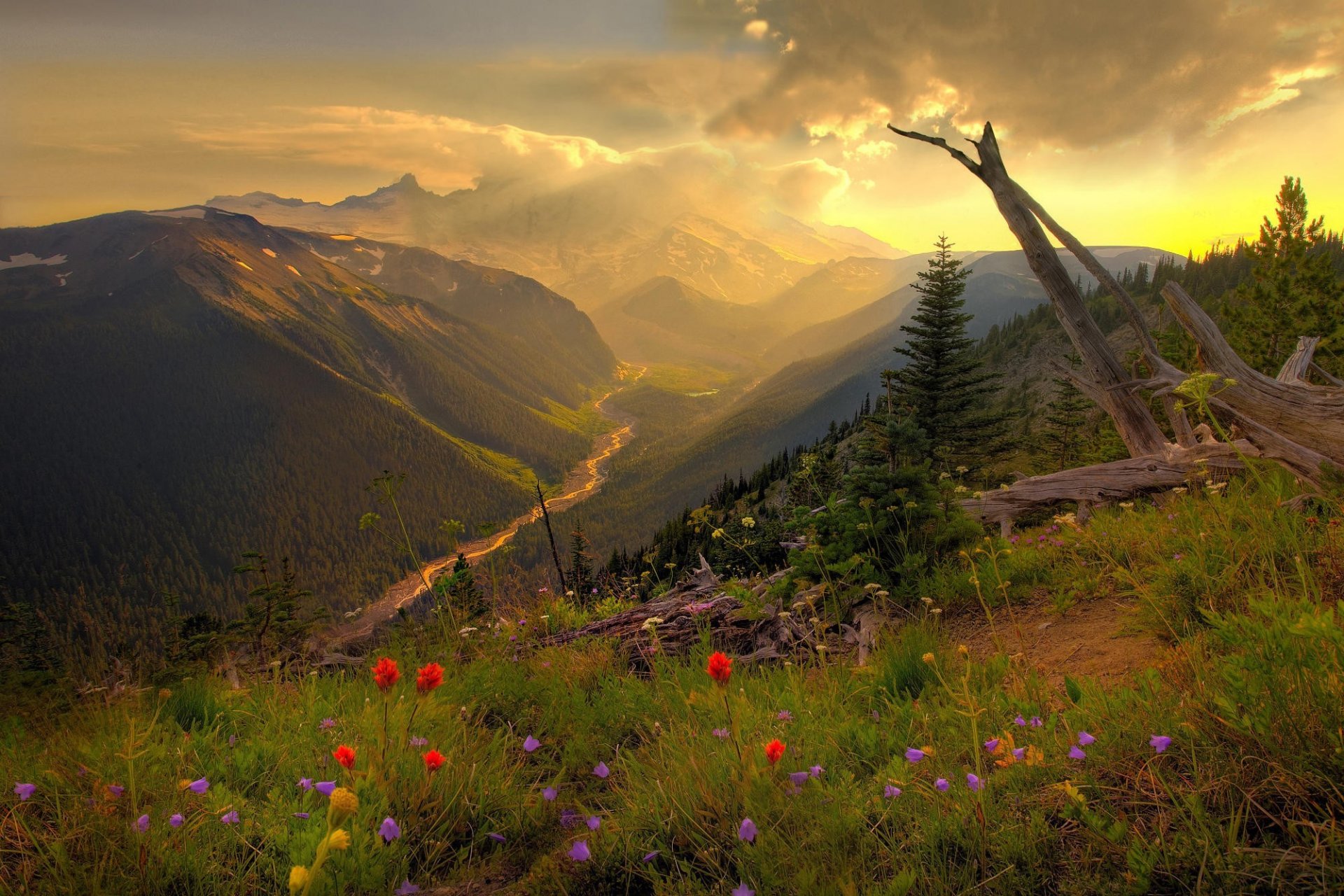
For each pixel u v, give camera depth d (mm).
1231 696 2354
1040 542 6461
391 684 2842
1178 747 2359
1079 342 8984
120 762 3164
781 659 5129
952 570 5953
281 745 3580
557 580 9688
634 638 5949
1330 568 3648
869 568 5789
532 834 2941
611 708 4324
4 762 3248
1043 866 2055
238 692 4711
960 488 6570
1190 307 7109
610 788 3383
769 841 2275
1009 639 4680
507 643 6387
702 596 6961
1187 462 7551
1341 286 26344
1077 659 3947
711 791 2705
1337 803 1887
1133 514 6477
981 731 2947
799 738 3137
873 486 6133
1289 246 26922
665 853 2447
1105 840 2055
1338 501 4457
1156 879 1878
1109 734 2557
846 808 2463
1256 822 1987
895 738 3074
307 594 6824
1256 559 4129
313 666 5727
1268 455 5758
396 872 2545
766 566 7836
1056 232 9070
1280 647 2393
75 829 2598
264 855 2533
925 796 2471
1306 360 6816
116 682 4703
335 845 1620
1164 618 3721
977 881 2051
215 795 2949
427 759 2781
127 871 2420
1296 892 1703
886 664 4070
